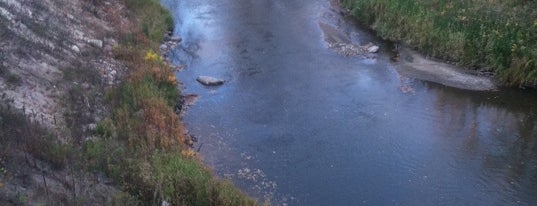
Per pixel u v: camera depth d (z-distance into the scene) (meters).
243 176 12.88
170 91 16.12
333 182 12.85
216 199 10.57
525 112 16.05
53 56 15.22
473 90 17.28
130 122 13.20
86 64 15.76
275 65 19.06
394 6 21.23
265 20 23.30
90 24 19.02
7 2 16.39
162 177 10.74
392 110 16.14
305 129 15.04
